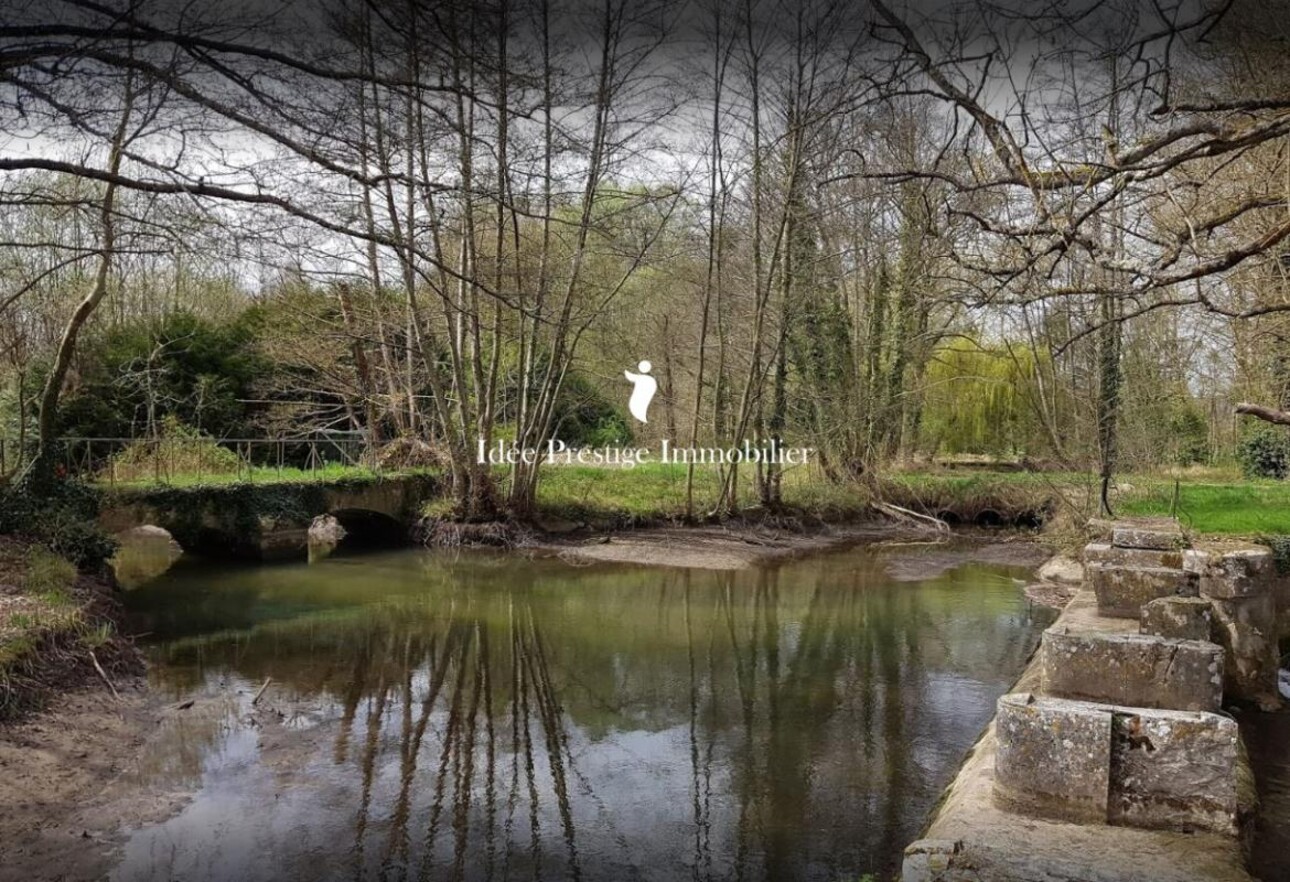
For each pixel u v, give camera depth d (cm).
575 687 1070
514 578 1825
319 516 2264
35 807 690
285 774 787
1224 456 2402
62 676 942
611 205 2409
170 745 847
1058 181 421
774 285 2456
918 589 1727
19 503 1455
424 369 2588
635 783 774
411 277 1858
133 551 2053
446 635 1334
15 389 1930
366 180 491
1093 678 529
